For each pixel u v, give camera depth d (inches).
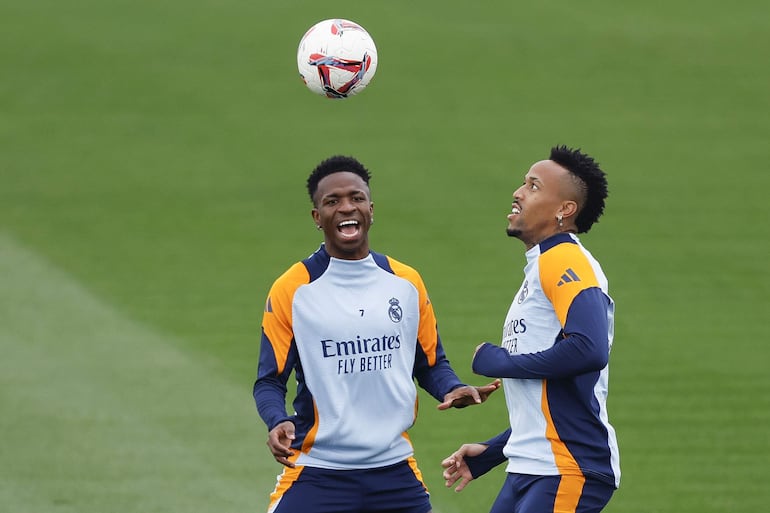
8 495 1186.0
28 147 3016.7
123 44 3959.2
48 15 4274.1
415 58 3828.7
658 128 3161.9
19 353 1692.9
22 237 2341.3
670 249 2245.3
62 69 3693.4
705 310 1907.0
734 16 4249.5
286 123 3216.0
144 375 1594.5
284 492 823.7
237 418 1435.8
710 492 1217.4
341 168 826.2
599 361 758.5
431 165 2839.6
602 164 2842.0
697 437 1379.2
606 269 2129.7
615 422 1430.9
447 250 2233.0
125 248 2276.1
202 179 2763.3
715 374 1606.8
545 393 784.9
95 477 1242.6
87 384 1560.0
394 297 824.9
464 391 815.7
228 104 3393.2
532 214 819.4
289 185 2714.1
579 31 4092.0
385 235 2320.4
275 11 4375.0
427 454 1328.7
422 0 4498.0
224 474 1257.4
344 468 813.2
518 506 797.9
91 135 3125.0
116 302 1951.3
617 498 1200.2
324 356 810.2
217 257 2220.7
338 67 983.6
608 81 3604.8
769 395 1525.6
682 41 3964.1
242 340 1755.7
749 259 2188.7
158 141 3073.3
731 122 3218.5
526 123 3213.6
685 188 2655.0
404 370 829.8
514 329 805.9
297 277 816.3
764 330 1807.3
